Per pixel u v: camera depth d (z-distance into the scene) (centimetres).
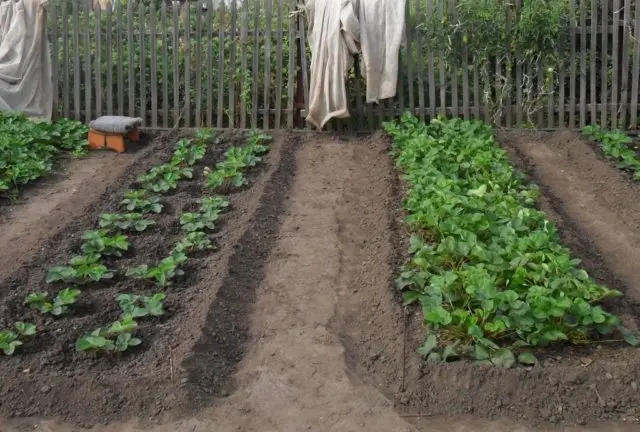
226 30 604
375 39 576
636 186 468
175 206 435
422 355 271
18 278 335
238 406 254
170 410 250
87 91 614
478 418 249
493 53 585
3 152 503
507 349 266
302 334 295
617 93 593
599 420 246
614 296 308
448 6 584
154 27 601
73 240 377
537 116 595
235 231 391
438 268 325
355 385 264
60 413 253
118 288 328
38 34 607
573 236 381
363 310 315
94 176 495
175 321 300
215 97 616
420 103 594
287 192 463
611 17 591
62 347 279
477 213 349
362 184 473
